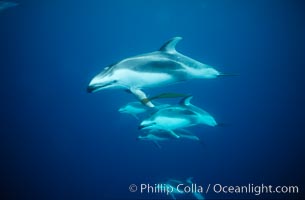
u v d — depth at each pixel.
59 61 46.84
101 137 22.97
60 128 25.69
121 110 9.35
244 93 34.16
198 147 20.53
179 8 31.59
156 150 20.31
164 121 6.03
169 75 4.25
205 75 4.47
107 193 15.40
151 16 36.66
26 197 14.73
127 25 43.66
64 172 18.34
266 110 30.95
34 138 23.17
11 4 15.64
